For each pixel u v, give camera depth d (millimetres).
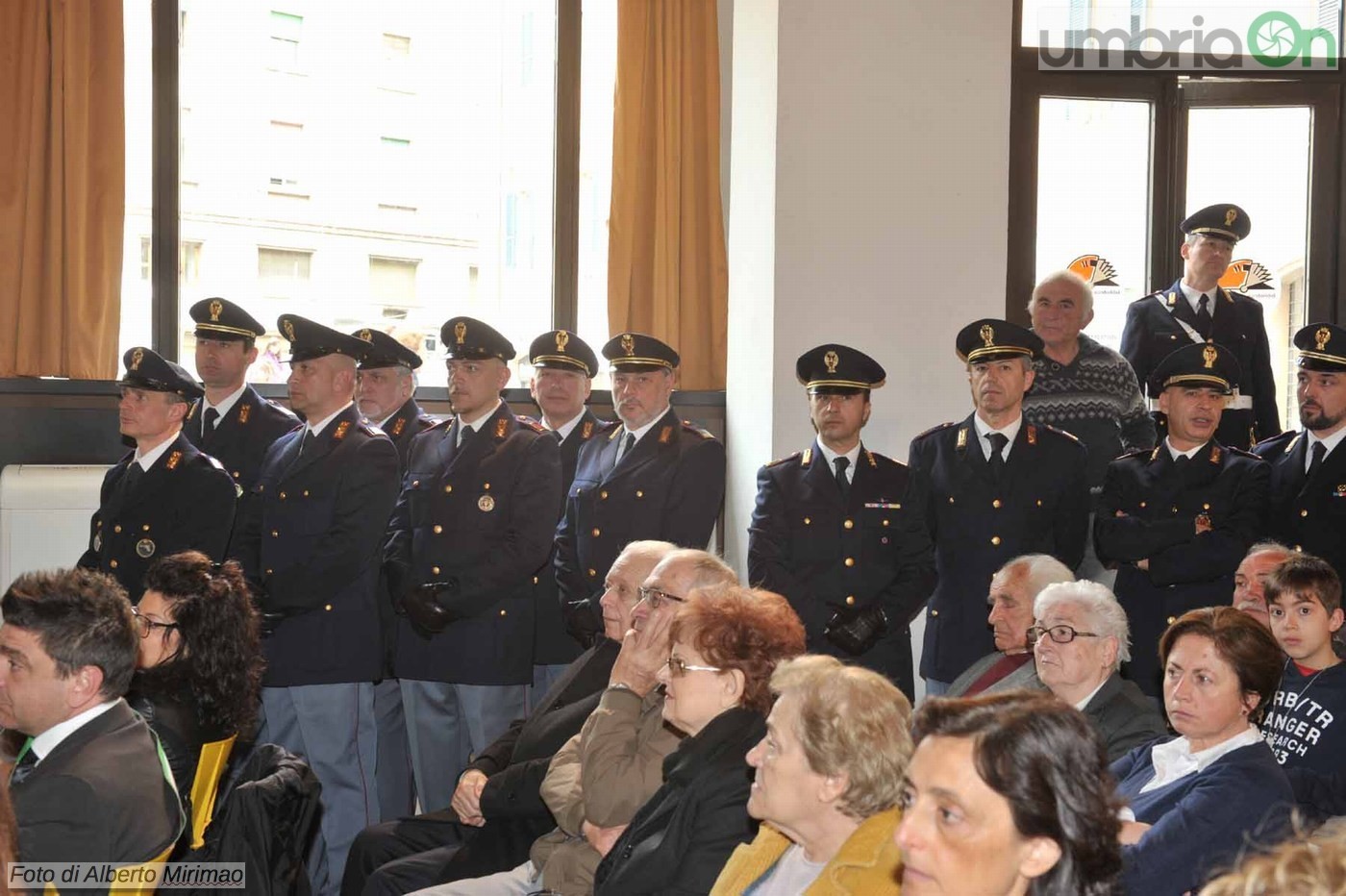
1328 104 5168
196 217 4961
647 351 4137
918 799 1408
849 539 3773
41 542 4449
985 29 4730
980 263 4730
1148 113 5168
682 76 5250
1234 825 2148
